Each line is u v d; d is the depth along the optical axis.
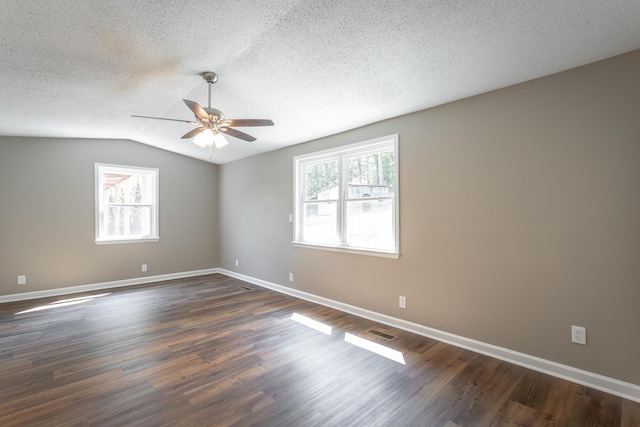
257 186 5.51
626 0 1.67
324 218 4.42
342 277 4.05
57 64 2.55
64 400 2.11
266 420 1.92
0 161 4.42
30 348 2.90
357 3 1.84
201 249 6.30
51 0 1.80
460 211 2.95
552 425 1.88
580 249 2.32
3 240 4.42
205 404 2.08
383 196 3.69
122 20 2.01
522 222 2.58
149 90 3.11
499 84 2.65
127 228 5.52
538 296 2.51
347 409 2.04
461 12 1.84
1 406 2.04
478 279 2.84
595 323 2.26
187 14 1.97
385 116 3.49
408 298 3.35
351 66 2.55
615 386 2.18
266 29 2.12
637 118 2.10
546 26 1.91
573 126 2.35
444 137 3.07
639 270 2.10
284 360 2.69
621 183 2.16
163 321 3.63
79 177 4.99
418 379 2.39
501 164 2.70
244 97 3.20
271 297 4.67
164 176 5.82
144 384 2.31
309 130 4.05
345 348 2.92
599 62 2.25
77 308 4.11
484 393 2.21
